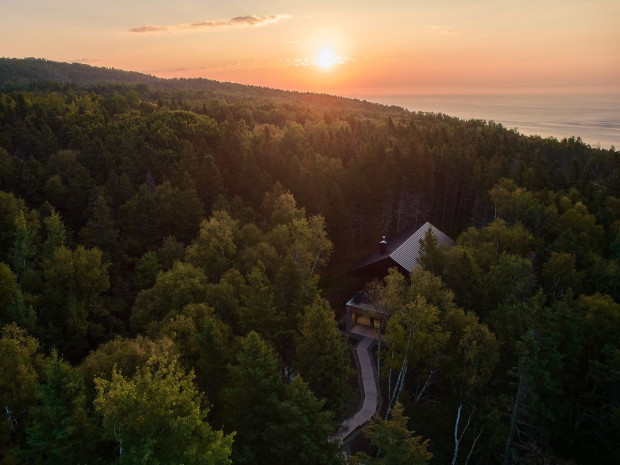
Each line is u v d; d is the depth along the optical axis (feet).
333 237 212.43
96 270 156.76
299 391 77.25
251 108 566.36
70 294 154.71
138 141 287.48
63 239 176.04
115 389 61.11
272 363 82.23
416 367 130.21
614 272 144.66
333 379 95.96
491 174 236.63
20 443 81.20
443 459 106.52
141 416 58.90
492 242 164.45
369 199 232.32
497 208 214.07
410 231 205.05
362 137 385.29
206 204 227.81
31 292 153.79
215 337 91.40
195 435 64.39
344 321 175.83
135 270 187.42
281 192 206.59
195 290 130.52
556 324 108.58
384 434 73.72
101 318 164.45
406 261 173.27
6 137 272.31
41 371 95.76
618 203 207.41
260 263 130.11
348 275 198.18
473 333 97.71
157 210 200.54
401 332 108.06
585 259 162.40
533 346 92.94
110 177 222.69
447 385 117.91
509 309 114.62
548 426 107.14
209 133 318.24
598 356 118.11
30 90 536.01
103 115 360.28
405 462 69.56
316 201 210.59
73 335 146.92
